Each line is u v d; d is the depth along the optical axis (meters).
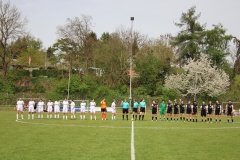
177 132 21.45
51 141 16.06
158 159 11.59
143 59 70.88
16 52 73.12
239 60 74.12
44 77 77.12
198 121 34.84
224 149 14.19
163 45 82.06
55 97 59.66
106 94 61.19
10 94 60.25
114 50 69.50
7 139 16.77
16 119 32.84
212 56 69.88
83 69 70.31
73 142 15.74
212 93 64.06
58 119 33.91
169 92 65.56
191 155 12.57
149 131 21.77
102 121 31.12
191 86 66.19
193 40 70.94
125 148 13.98
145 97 60.56
